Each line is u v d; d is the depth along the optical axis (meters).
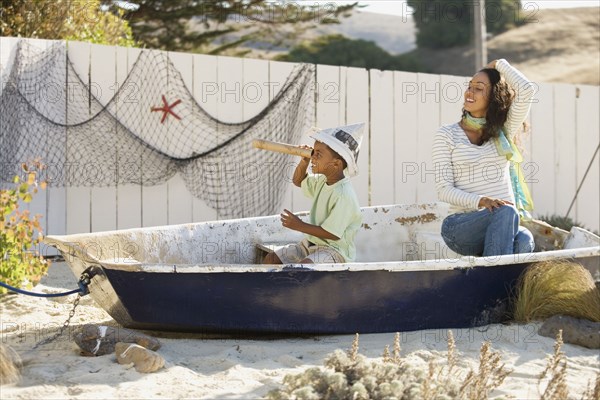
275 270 4.84
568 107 10.75
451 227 5.90
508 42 32.38
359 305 5.09
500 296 5.43
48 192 8.10
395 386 3.54
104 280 4.83
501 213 5.62
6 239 6.20
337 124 9.45
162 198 8.67
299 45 26.16
